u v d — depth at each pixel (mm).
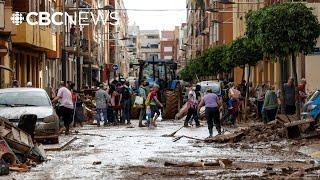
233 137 29844
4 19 43438
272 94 37938
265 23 35938
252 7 71375
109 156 24062
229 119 42812
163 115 53281
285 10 35594
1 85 48875
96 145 28938
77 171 19562
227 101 42906
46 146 27594
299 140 28484
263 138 29562
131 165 21047
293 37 35812
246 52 54219
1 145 20688
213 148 27125
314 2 44000
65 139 32000
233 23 90625
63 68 60938
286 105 37375
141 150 26391
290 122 29688
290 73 50812
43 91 30938
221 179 17312
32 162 21578
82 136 34531
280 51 36469
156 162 21906
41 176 18500
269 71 62562
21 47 56688
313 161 21344
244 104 47656
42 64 67750
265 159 22500
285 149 25922
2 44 45969
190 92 42594
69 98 35500
